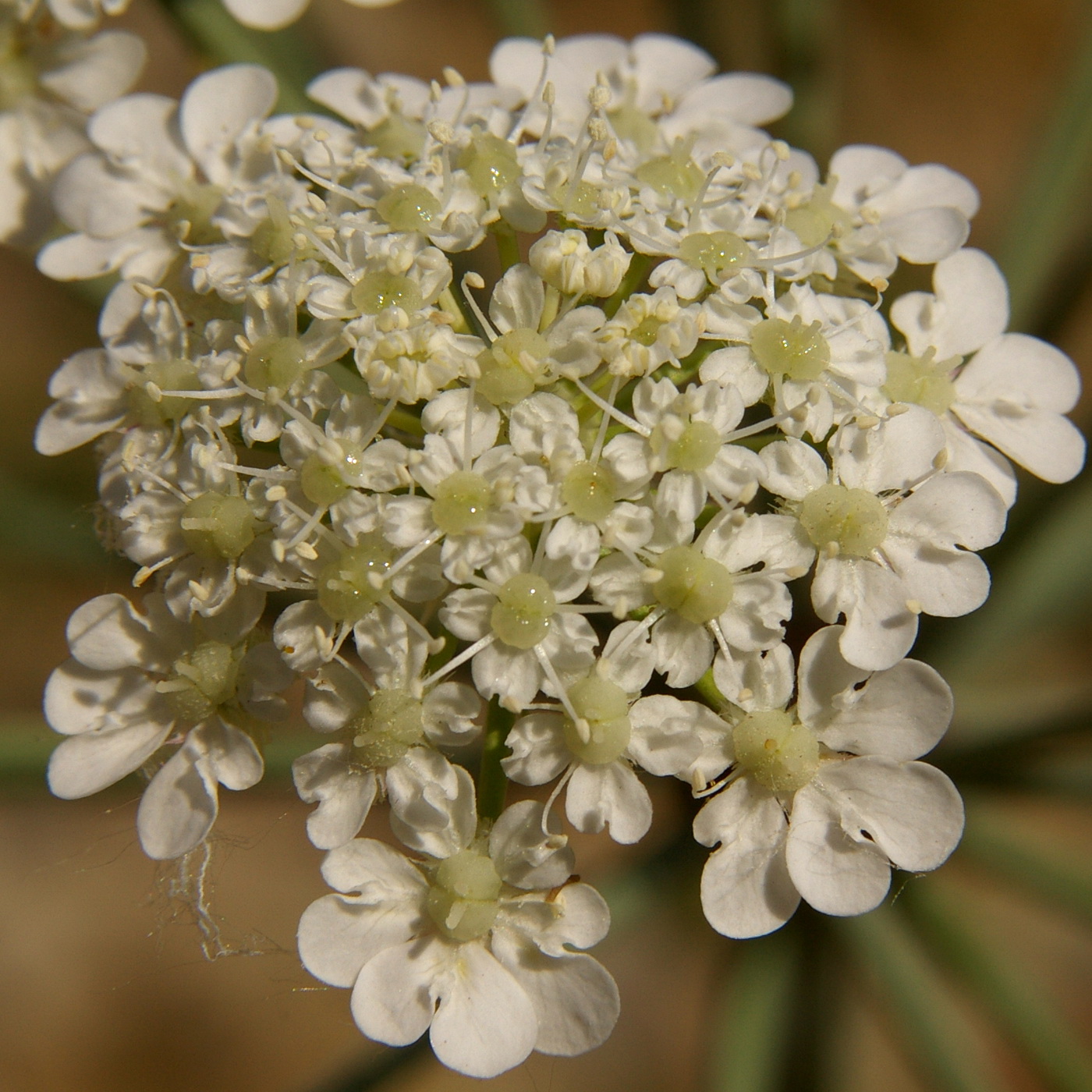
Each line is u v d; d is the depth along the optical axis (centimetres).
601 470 5
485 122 5
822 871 5
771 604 5
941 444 5
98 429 5
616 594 5
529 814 5
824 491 5
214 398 5
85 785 5
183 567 5
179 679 5
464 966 5
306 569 5
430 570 5
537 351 5
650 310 5
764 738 5
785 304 5
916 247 5
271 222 5
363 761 5
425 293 5
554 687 5
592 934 5
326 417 5
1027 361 5
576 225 5
